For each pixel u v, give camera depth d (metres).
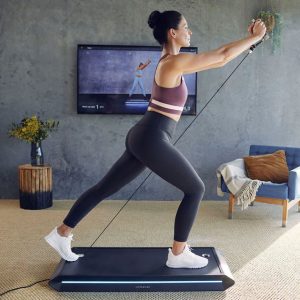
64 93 5.01
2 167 5.08
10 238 3.70
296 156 4.65
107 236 3.79
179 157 2.63
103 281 2.65
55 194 5.14
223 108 5.12
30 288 2.71
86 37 4.93
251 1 5.01
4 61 4.94
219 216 4.49
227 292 2.68
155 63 4.92
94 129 5.07
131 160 2.78
